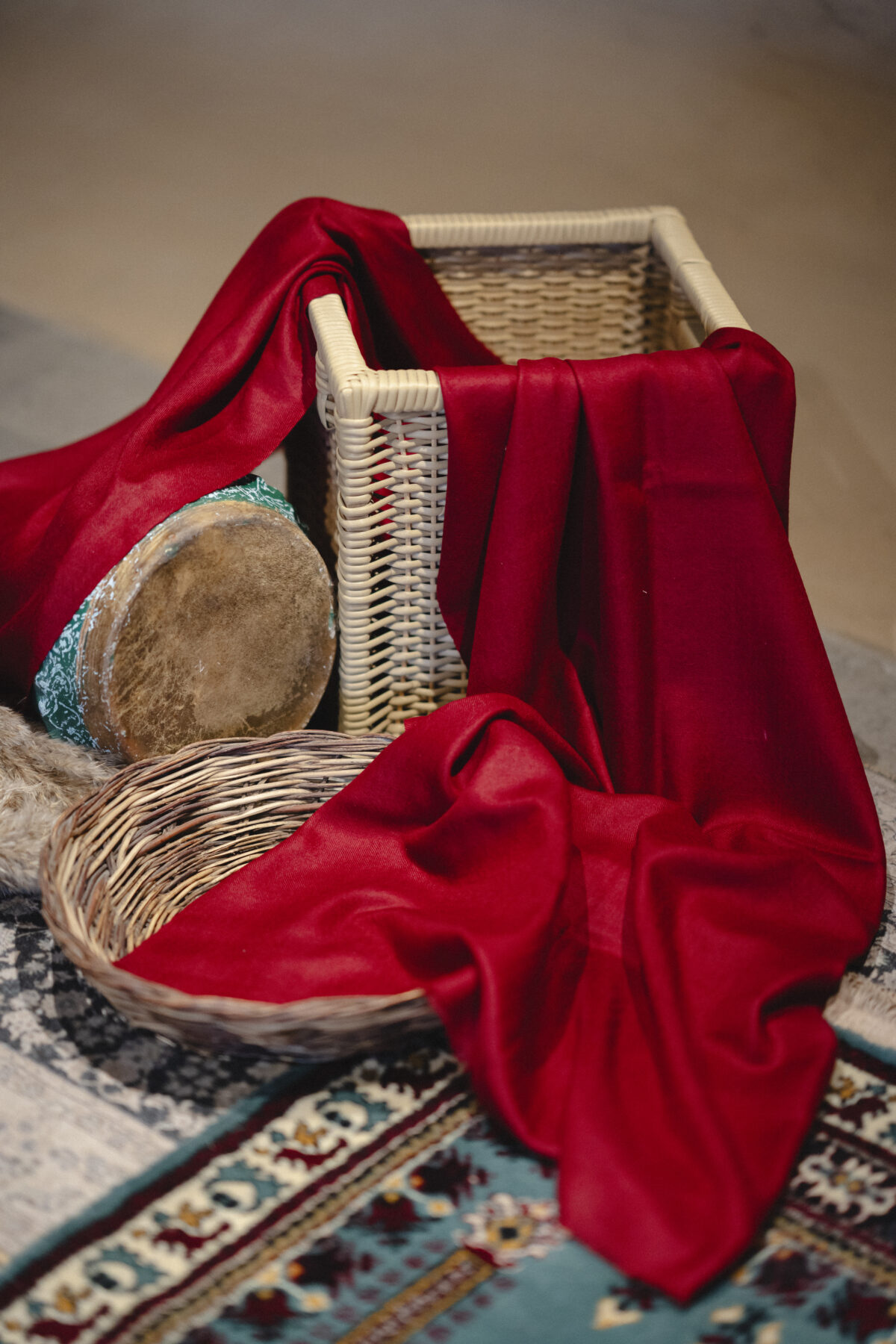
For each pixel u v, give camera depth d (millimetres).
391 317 1626
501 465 1338
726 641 1397
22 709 1518
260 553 1421
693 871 1250
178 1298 998
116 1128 1132
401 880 1312
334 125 3525
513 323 1813
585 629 1459
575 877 1313
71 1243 1033
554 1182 1098
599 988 1215
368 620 1456
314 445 1627
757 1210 1009
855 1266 1042
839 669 1798
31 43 3961
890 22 4227
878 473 2232
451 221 1675
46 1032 1222
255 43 4047
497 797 1259
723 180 3277
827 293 2773
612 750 1450
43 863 1181
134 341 2494
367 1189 1087
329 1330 979
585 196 3158
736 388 1332
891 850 1484
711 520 1356
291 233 1546
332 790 1444
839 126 3598
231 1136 1129
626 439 1319
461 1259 1034
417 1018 1110
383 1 4418
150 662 1401
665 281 1782
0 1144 1111
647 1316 1000
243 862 1391
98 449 1709
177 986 1195
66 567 1391
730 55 4027
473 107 3664
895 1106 1179
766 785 1427
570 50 4074
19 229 2893
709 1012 1146
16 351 2426
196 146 3361
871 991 1284
